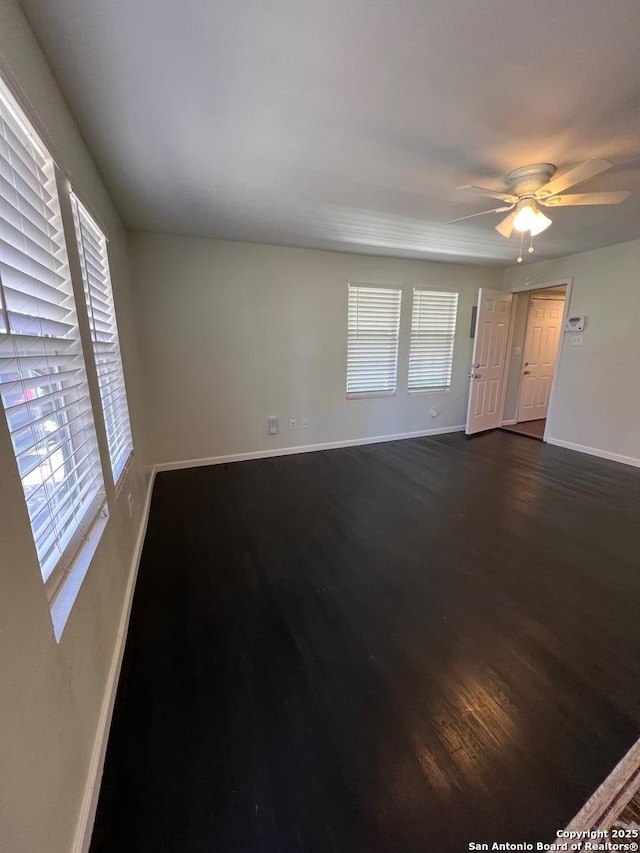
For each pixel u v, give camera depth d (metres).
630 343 3.92
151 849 0.97
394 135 1.79
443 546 2.44
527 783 1.12
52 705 0.86
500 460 4.20
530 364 5.85
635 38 1.21
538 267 4.79
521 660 1.57
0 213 0.88
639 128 1.73
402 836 1.00
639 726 1.29
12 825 0.64
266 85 1.43
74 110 1.53
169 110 1.57
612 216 2.97
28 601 0.77
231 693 1.41
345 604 1.90
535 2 1.08
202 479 3.60
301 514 2.88
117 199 2.51
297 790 1.10
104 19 1.12
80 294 1.42
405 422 5.10
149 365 3.59
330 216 2.93
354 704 1.37
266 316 3.98
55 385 1.18
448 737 1.25
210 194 2.47
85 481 1.39
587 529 2.66
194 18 1.13
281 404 4.26
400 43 1.23
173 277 3.53
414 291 4.70
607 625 1.76
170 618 1.80
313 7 1.10
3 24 0.94
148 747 1.22
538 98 1.52
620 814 1.04
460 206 2.71
